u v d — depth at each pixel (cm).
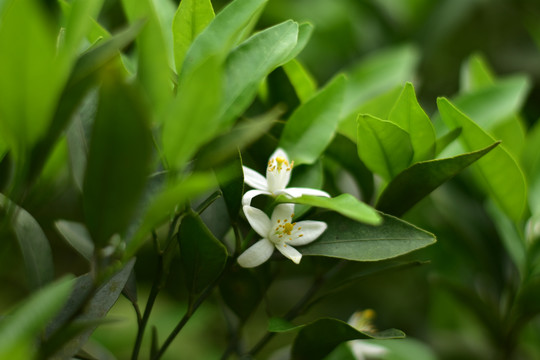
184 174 39
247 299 43
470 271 55
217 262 40
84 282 40
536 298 46
